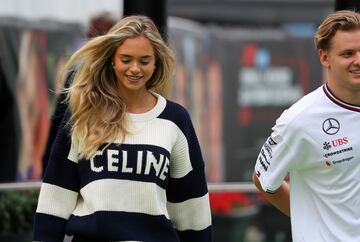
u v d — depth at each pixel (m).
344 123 10.60
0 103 20.14
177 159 10.89
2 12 23.16
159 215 10.55
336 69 10.49
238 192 18.16
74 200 10.79
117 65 10.62
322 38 10.60
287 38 27.06
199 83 25.17
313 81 26.98
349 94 10.52
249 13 38.00
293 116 10.73
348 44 10.37
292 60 26.97
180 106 10.98
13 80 20.30
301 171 10.93
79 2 24.44
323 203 10.81
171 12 38.31
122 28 10.58
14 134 20.12
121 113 10.64
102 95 10.72
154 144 10.59
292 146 10.79
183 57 24.50
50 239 10.70
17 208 17.39
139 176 10.48
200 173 11.06
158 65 10.93
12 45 20.55
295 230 10.93
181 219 11.10
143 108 10.80
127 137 10.56
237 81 26.14
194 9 38.88
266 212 18.30
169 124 10.77
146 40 10.57
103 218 10.41
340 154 10.62
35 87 20.77
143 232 10.47
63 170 10.75
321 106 10.66
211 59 25.75
